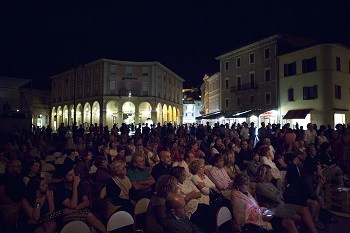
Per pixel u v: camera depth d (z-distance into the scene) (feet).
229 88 146.20
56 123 211.41
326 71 101.50
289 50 118.01
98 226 16.67
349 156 32.30
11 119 74.18
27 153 33.40
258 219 18.52
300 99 109.40
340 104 104.22
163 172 25.43
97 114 175.63
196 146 36.29
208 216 19.58
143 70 174.29
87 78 180.14
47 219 16.31
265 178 21.33
